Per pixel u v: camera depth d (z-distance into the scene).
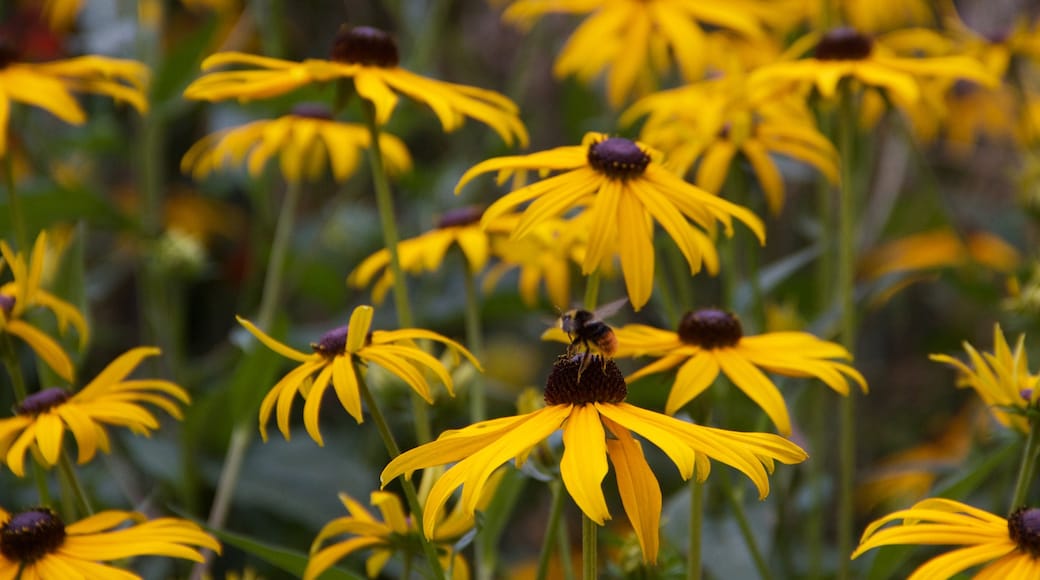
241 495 0.90
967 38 0.94
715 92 0.83
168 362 0.96
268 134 0.85
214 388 0.94
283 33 1.07
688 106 0.84
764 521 0.81
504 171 0.73
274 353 0.84
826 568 0.88
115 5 1.03
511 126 0.76
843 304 0.81
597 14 0.90
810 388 0.87
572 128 1.07
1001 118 1.07
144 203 0.97
